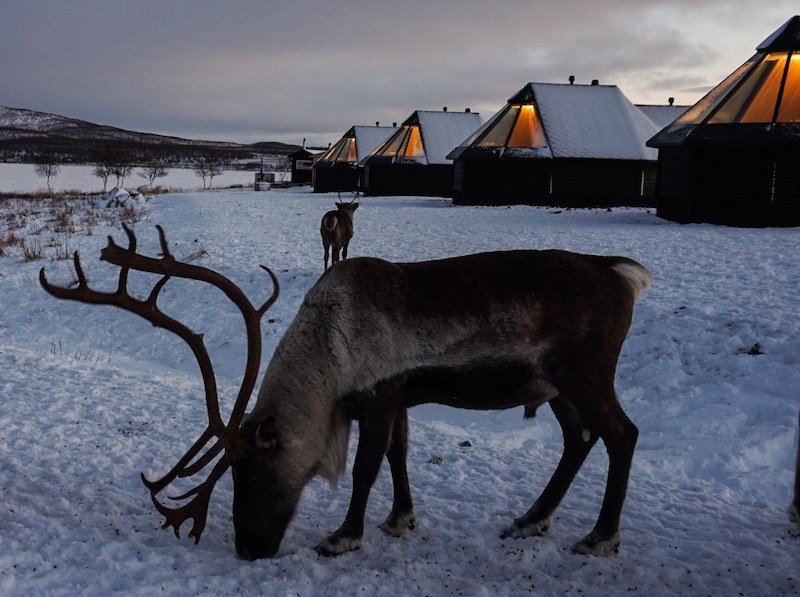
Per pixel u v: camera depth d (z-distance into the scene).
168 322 3.93
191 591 3.72
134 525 4.58
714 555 4.42
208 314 13.26
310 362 4.16
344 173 54.88
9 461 5.66
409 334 4.11
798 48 22.75
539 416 8.36
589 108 35.62
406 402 4.35
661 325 10.37
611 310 4.29
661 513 5.16
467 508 5.11
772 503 5.56
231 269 16.14
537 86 35.81
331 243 15.79
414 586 3.88
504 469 6.07
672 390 8.75
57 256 19.45
